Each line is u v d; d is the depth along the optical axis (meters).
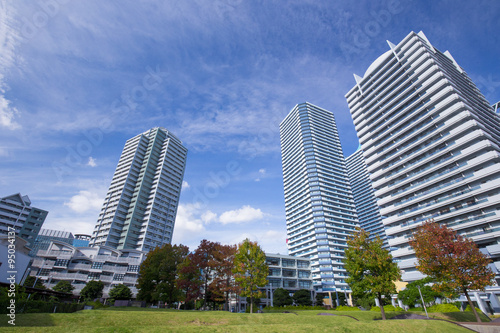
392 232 56.66
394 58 69.06
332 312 30.25
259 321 21.17
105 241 83.06
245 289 30.05
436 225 24.67
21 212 84.81
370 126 71.06
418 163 54.91
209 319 20.03
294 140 130.25
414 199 53.81
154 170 109.12
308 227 102.94
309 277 90.62
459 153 48.31
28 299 17.42
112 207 92.62
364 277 25.06
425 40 69.69
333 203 106.38
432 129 54.91
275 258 87.44
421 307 34.84
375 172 66.81
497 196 41.06
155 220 95.69
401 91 65.06
